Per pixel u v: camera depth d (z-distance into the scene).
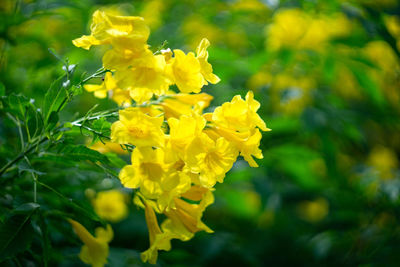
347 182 1.24
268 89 1.30
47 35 1.18
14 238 0.86
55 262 0.97
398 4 1.17
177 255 1.08
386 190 1.17
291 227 1.37
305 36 1.21
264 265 1.23
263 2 1.19
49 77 1.06
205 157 0.85
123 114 0.84
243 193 1.19
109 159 0.88
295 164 1.18
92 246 0.92
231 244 1.17
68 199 0.88
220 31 1.45
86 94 1.14
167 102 0.89
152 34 1.37
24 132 0.99
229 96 1.16
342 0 1.13
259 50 1.33
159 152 0.84
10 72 1.07
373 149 1.53
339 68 1.29
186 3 1.51
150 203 0.87
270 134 1.19
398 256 1.10
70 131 0.87
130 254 1.01
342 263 1.18
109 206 1.12
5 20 1.03
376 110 1.29
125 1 1.39
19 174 0.86
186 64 0.85
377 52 1.31
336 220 1.22
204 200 0.87
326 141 1.14
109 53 0.84
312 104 1.19
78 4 1.09
